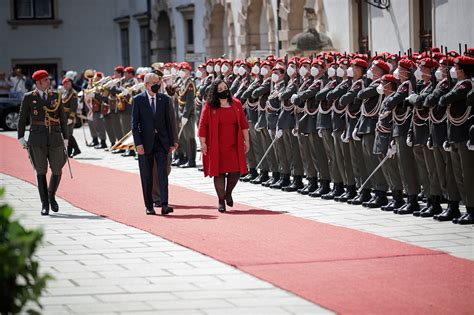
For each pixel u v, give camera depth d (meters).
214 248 17.52
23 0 71.19
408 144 20.72
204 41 53.41
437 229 19.03
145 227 20.19
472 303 13.39
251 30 47.47
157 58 62.12
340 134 23.17
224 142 22.12
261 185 27.00
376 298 13.73
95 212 22.75
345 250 17.03
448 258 16.20
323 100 23.61
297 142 25.36
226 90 22.16
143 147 22.06
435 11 31.30
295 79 24.89
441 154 20.19
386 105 21.11
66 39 71.69
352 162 22.92
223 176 22.12
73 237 19.31
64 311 13.41
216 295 14.15
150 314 13.19
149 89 22.25
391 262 15.97
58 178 22.92
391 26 34.06
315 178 24.83
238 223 20.33
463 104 19.41
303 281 14.81
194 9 55.00
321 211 21.84
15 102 54.91
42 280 9.75
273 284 14.69
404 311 13.04
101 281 15.23
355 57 23.41
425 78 20.44
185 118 32.38
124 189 27.12
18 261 9.24
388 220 20.30
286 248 17.34
